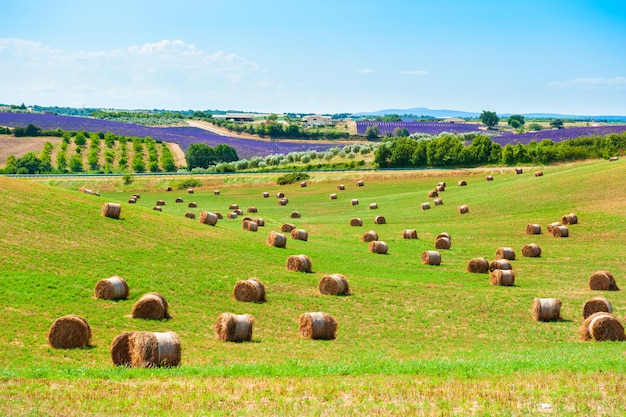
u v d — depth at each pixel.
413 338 44.78
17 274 51.06
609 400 25.69
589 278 64.94
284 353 39.12
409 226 105.94
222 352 38.59
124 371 30.78
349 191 157.62
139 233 69.94
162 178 176.12
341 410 24.69
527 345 43.19
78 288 50.12
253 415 24.17
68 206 72.88
